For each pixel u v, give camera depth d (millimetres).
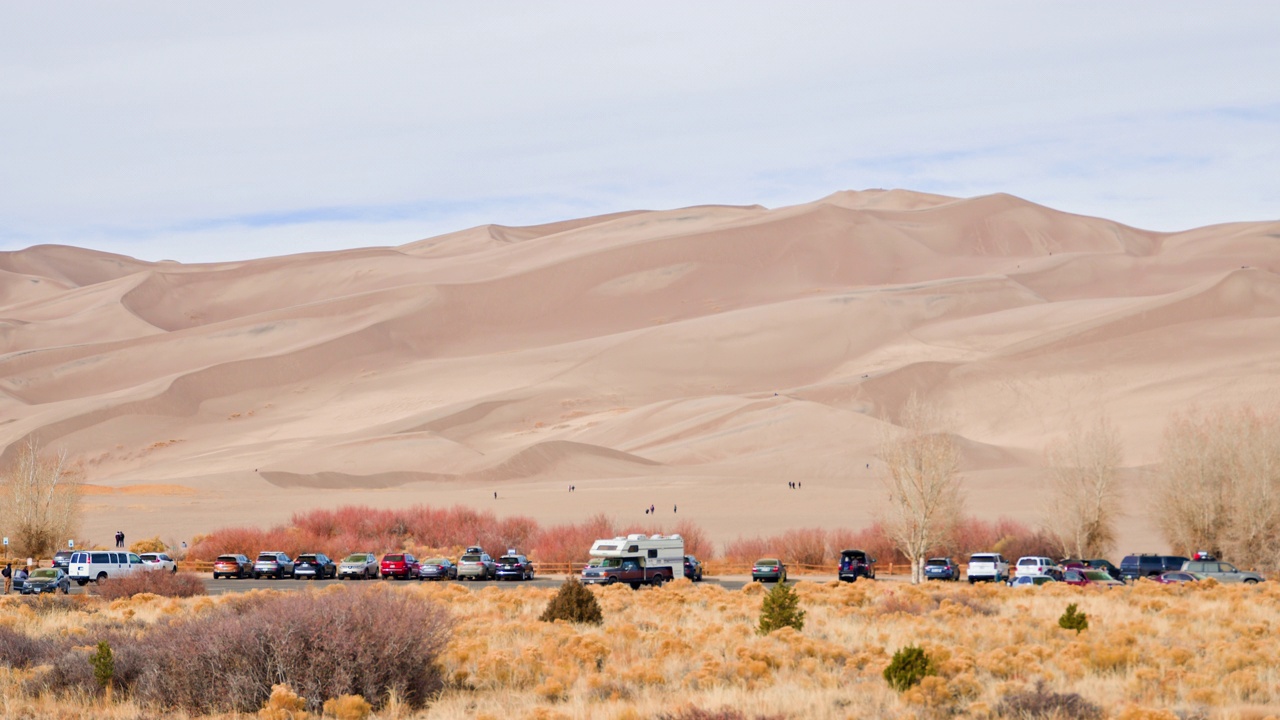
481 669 61656
